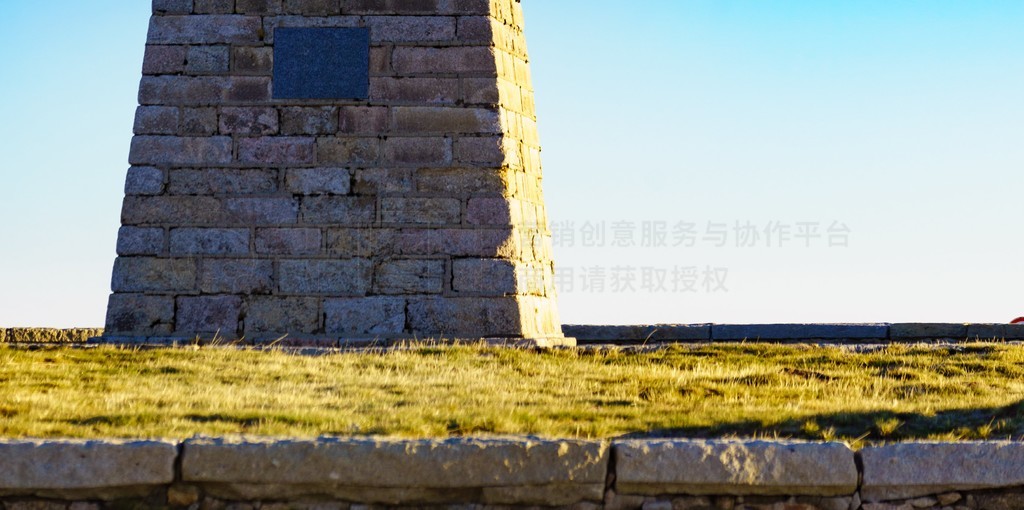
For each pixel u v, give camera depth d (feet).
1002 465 32.58
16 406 43.04
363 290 65.00
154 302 65.10
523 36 71.15
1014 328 69.97
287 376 52.70
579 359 59.82
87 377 51.19
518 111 68.90
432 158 66.23
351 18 67.36
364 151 66.18
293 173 66.08
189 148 66.39
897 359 59.41
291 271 65.26
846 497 32.53
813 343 67.62
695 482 32.14
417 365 56.13
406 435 38.47
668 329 73.46
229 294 65.16
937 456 32.68
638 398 48.47
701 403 47.47
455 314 64.85
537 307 67.10
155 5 67.67
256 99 66.74
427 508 32.07
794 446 32.60
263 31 67.31
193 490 31.89
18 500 31.40
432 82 66.85
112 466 31.48
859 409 45.21
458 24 67.41
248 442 31.99
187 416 42.04
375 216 65.62
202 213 65.82
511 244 65.87
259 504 31.94
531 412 43.55
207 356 57.11
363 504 32.04
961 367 57.72
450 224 65.67
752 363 59.31
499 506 32.14
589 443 32.35
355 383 51.13
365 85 66.74
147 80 67.05
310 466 31.76
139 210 65.92
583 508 32.22
